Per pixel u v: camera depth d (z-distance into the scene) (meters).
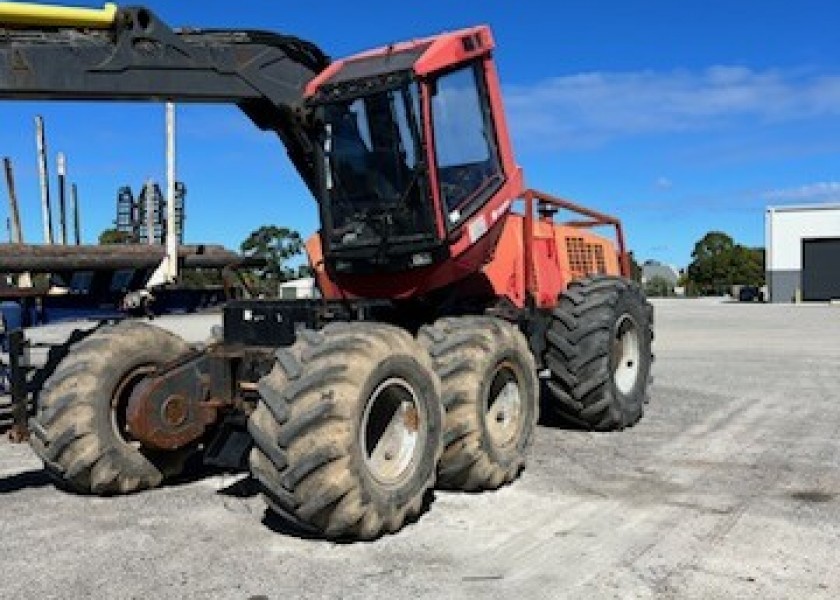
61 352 7.33
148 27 5.65
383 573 4.77
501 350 6.36
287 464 4.97
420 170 6.41
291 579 4.69
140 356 6.48
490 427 6.44
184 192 9.04
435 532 5.47
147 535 5.45
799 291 50.09
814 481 6.68
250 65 6.25
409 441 5.59
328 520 5.09
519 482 6.64
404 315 7.20
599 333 8.23
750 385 11.97
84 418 6.19
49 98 5.41
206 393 6.38
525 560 4.97
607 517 5.75
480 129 7.11
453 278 6.86
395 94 6.42
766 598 4.44
